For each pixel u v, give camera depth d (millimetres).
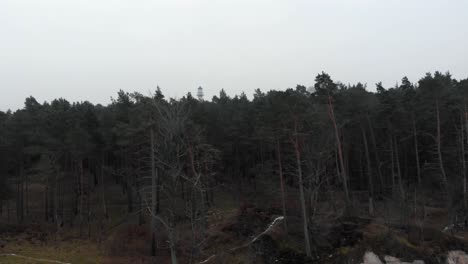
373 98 46875
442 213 40938
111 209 48875
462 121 41281
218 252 33188
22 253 34500
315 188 33875
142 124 32781
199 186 26844
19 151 44188
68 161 52906
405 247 30406
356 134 51625
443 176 40562
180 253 32906
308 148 33781
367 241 30766
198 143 31562
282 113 32969
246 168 57781
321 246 32062
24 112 50469
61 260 32719
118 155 46812
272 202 42406
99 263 32156
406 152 53406
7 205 51281
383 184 49188
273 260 31438
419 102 43750
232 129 47844
